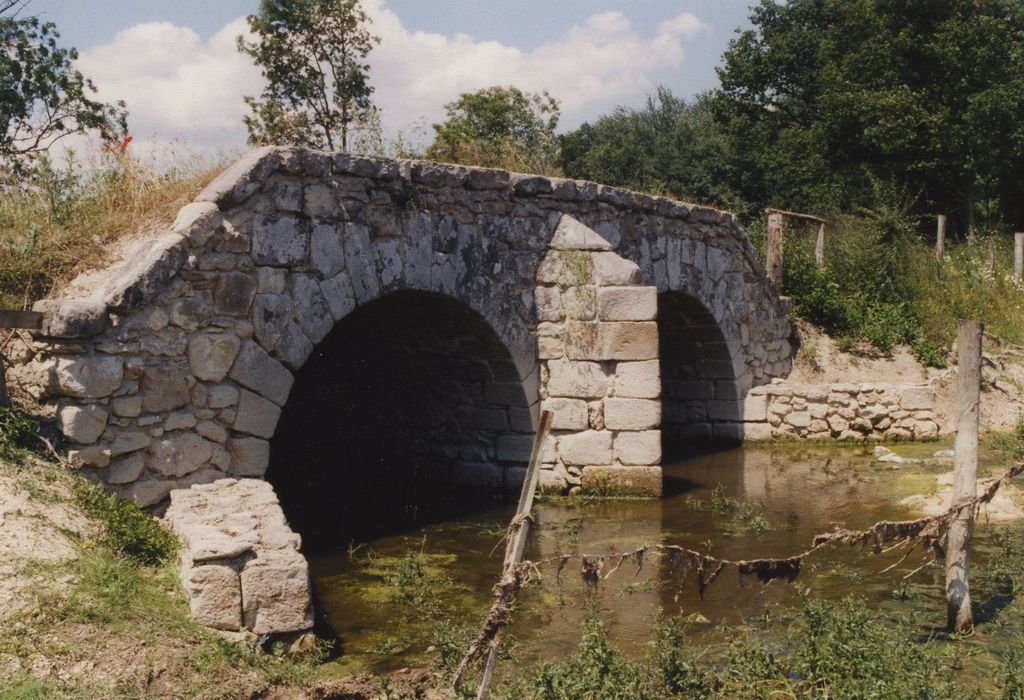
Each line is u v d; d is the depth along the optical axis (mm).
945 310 18172
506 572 4742
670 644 5699
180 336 7391
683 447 14805
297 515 10062
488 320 10016
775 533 9133
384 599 7199
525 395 10539
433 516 9930
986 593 7121
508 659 5848
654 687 5168
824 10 33188
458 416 11219
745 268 15188
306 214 8227
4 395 6801
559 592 7344
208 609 5488
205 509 6742
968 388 6449
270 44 23281
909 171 27266
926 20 27359
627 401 10477
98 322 6844
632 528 9320
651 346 10430
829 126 28531
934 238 24359
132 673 4828
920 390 14688
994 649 5988
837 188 27109
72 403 6820
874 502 10531
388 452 12188
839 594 7215
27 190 8859
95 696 4551
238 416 7758
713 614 6828
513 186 10211
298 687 5199
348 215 8570
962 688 5191
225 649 5254
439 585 7570
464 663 4578
